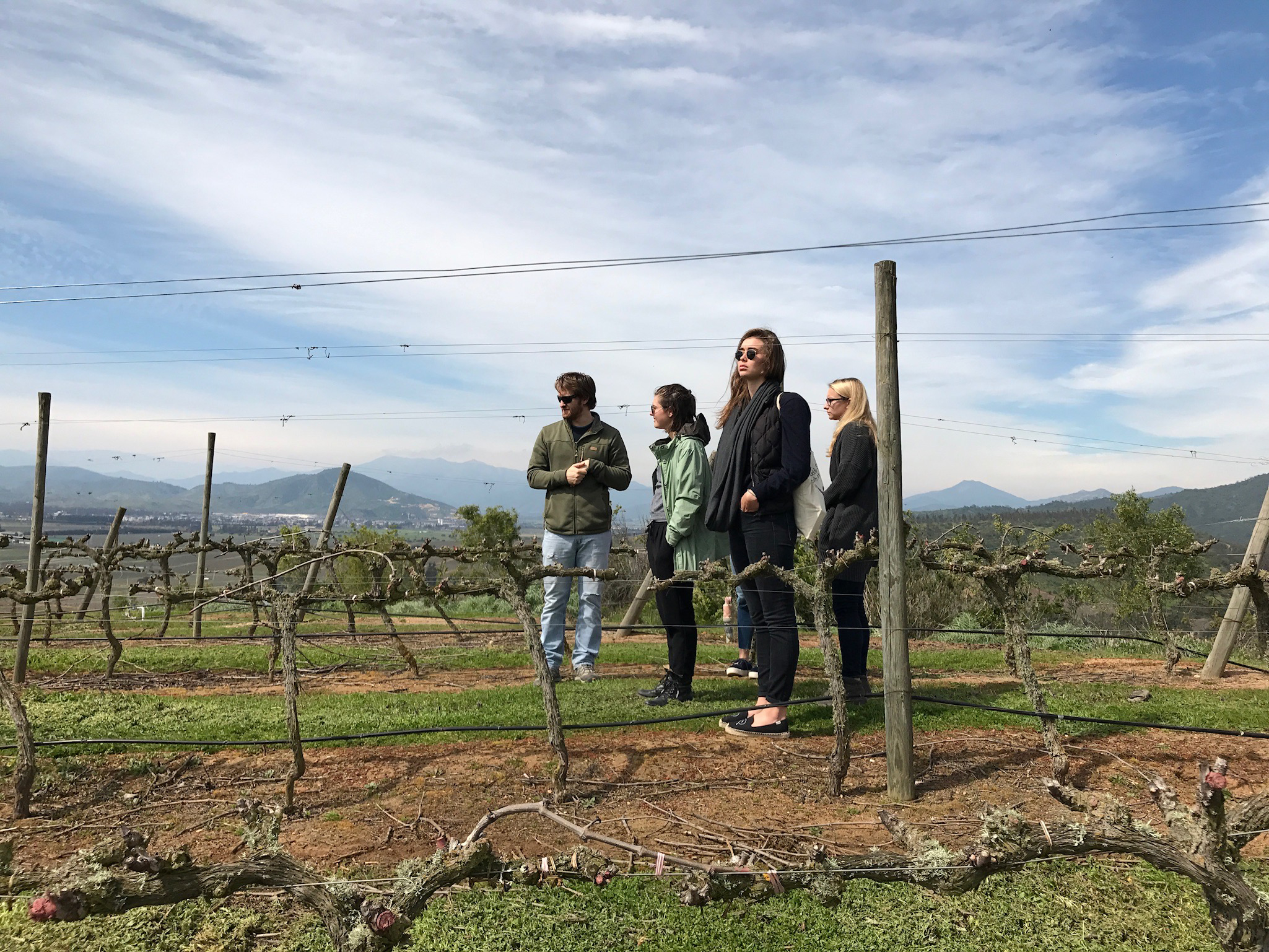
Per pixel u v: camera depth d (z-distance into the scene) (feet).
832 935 10.46
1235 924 7.93
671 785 15.07
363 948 7.08
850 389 21.94
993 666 28.48
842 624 21.90
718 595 49.62
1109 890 11.57
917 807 14.16
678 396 21.89
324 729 18.48
